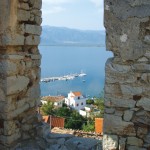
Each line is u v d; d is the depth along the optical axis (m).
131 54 3.44
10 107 4.29
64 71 91.19
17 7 4.29
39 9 4.84
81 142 4.70
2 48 4.23
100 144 4.54
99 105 18.59
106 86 3.60
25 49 4.62
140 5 3.34
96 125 11.29
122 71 3.50
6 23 4.16
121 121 3.57
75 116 17.17
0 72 4.25
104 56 188.00
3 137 4.33
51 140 4.79
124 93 3.52
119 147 3.61
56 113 17.83
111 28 3.49
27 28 4.52
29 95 4.75
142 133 3.51
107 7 3.47
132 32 3.40
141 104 3.47
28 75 4.68
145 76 3.42
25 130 4.69
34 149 4.49
